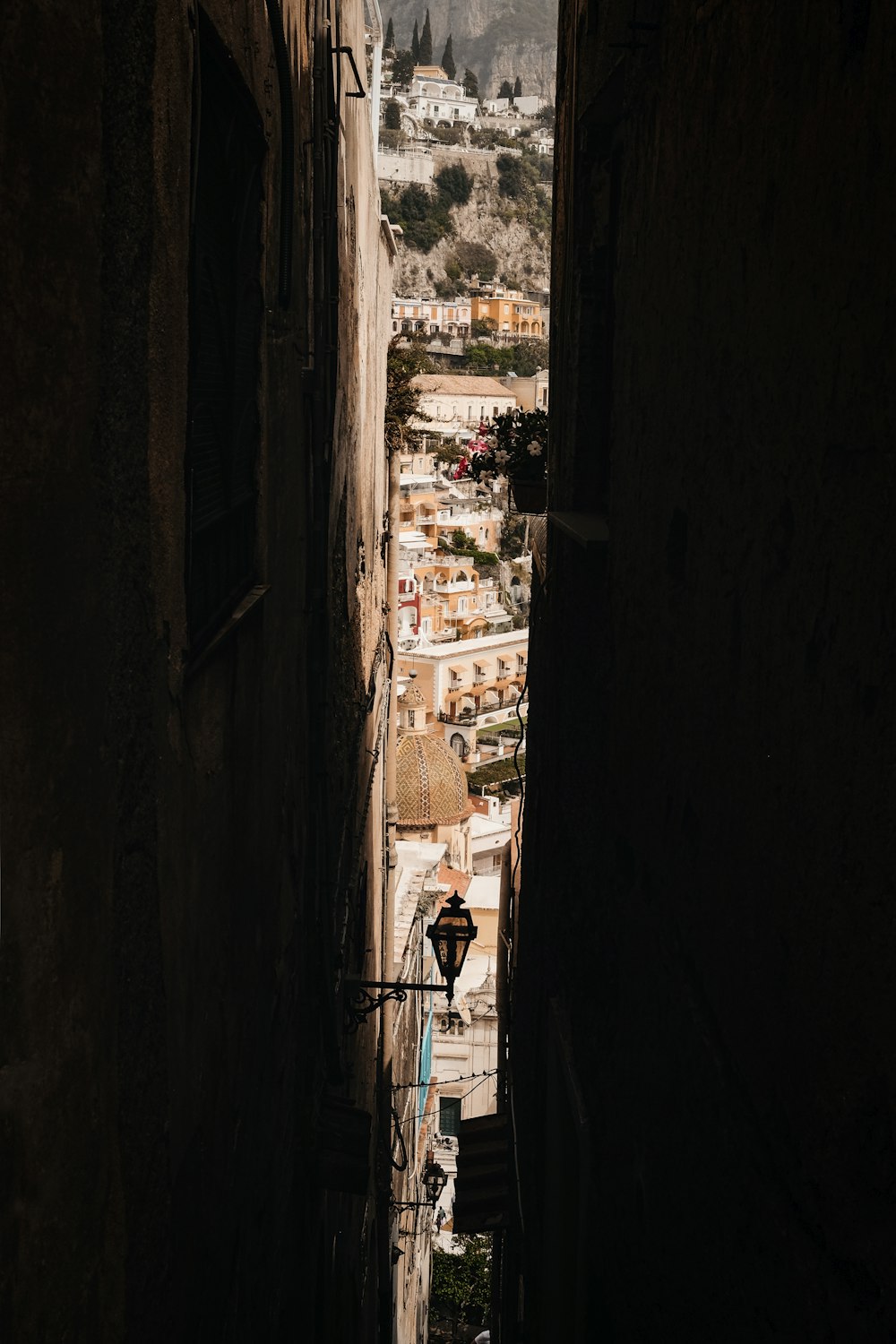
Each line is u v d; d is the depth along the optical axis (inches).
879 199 92.3
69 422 102.0
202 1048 159.5
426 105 7293.3
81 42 102.0
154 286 124.0
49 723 99.3
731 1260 127.8
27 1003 96.0
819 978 104.7
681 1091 149.8
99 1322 115.3
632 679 182.7
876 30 92.3
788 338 111.9
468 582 3068.4
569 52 272.4
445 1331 1066.1
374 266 559.2
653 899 168.7
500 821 1921.8
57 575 100.2
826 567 103.3
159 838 133.5
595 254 241.3
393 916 767.1
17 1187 94.7
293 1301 265.9
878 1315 93.7
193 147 137.3
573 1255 231.5
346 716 399.9
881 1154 93.1
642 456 175.6
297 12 239.3
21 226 91.8
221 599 174.4
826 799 103.3
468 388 3986.2
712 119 137.7
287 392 234.4
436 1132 1157.7
